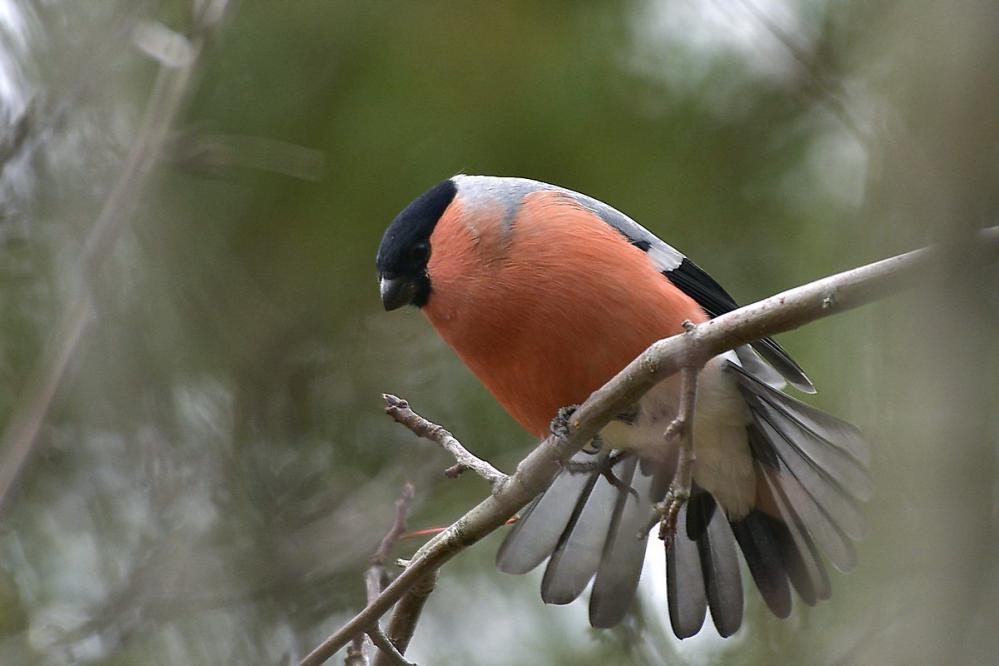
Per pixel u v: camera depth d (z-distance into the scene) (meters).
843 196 11.53
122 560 11.04
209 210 12.29
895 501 6.02
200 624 10.91
